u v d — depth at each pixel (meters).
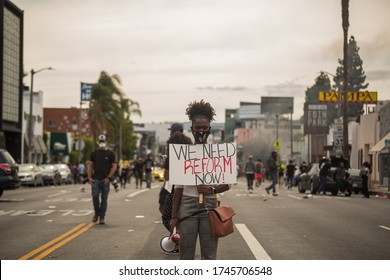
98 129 84.81
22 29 68.44
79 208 23.47
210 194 8.05
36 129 83.44
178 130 11.23
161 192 12.44
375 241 14.41
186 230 7.95
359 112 95.81
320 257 11.91
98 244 13.60
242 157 139.62
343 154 50.00
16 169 30.20
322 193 39.59
